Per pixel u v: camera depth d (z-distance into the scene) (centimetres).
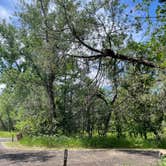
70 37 779
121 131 2945
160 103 1178
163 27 534
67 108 2616
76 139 2520
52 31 812
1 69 3200
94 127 2827
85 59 771
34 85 3019
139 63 638
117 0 945
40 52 1130
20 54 3064
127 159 1772
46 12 2228
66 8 902
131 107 1359
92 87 848
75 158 1823
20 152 2167
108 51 685
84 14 856
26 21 2536
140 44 589
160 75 633
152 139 2653
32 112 3067
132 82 785
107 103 2184
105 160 1741
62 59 808
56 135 2719
